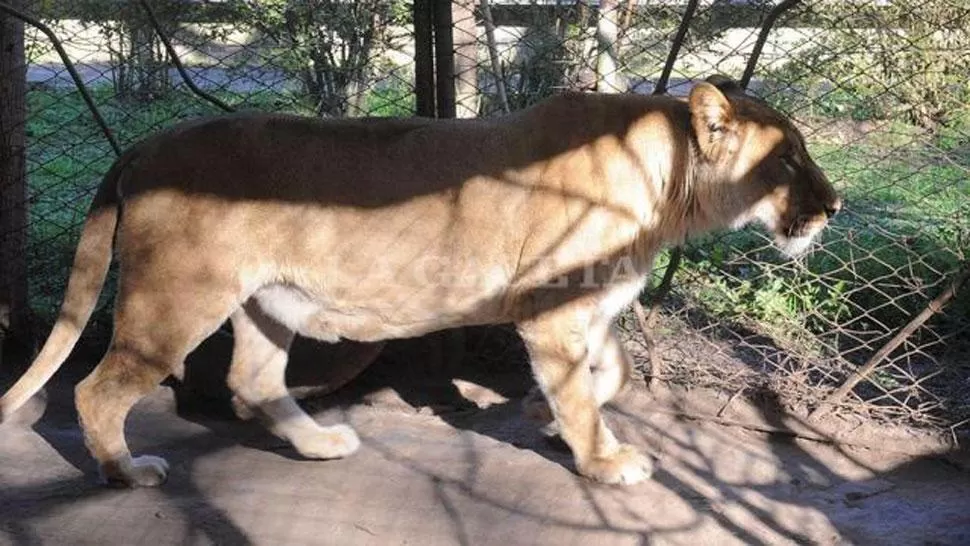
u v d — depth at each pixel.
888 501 4.59
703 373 5.60
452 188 4.45
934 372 5.59
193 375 5.33
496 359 5.83
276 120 4.49
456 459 4.75
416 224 4.46
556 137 4.44
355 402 5.46
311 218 4.44
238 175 4.39
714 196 4.57
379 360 5.78
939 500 4.59
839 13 6.68
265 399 4.78
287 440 4.80
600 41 6.57
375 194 4.45
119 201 4.52
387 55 8.59
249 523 4.18
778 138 4.50
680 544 4.14
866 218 7.11
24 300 5.81
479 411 5.39
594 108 4.49
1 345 5.76
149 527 4.14
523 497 4.42
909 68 6.59
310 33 8.09
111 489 4.45
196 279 4.38
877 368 5.64
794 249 4.62
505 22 7.44
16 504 4.29
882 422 5.23
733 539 4.20
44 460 4.70
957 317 6.12
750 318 6.29
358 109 7.95
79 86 5.48
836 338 5.79
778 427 5.19
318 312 4.62
